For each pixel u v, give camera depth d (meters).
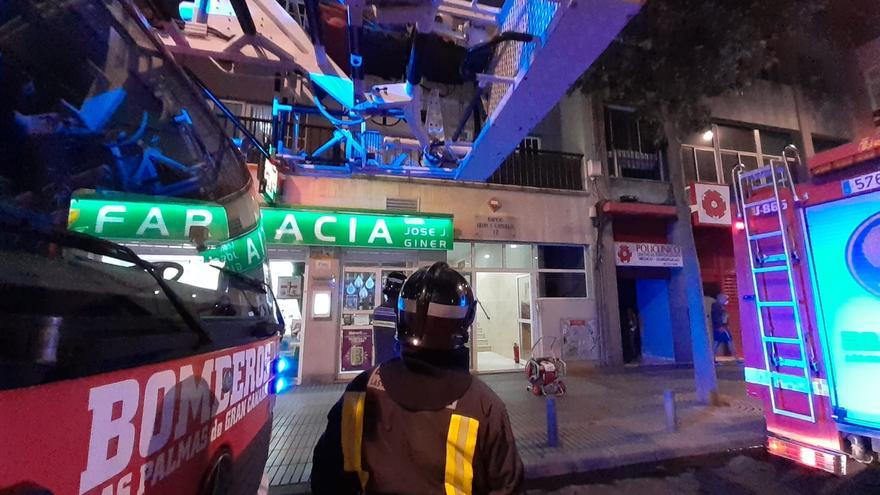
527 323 10.77
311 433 5.56
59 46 1.17
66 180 1.42
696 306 7.13
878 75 13.27
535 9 1.87
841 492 3.92
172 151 1.79
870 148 3.15
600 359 10.26
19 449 0.72
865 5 12.59
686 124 7.95
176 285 1.55
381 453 1.22
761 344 3.96
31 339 0.80
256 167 7.98
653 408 6.69
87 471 0.87
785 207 3.76
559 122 12.06
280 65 2.78
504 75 2.35
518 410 6.65
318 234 8.43
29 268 0.87
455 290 1.31
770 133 12.98
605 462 4.69
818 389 3.47
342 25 2.65
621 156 11.71
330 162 4.31
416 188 9.64
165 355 1.20
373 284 9.23
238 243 2.40
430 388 1.25
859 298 3.23
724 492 4.04
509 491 1.23
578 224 10.67
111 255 1.08
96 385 0.92
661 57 6.72
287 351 8.95
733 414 6.27
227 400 1.69
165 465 1.18
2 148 1.09
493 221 10.02
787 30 6.96
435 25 2.34
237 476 1.81
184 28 2.60
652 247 11.19
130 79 1.38
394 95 2.90
